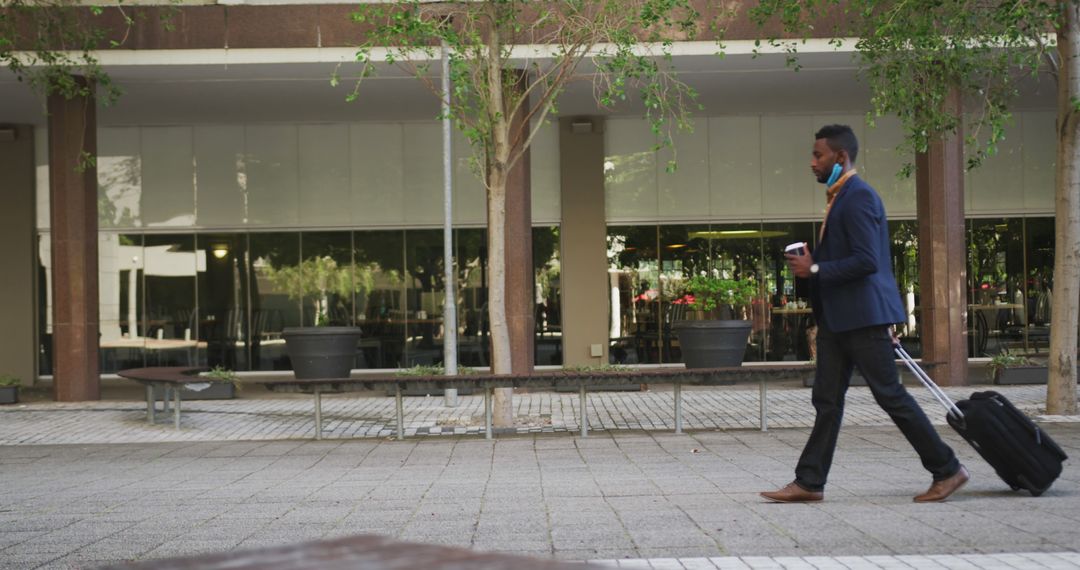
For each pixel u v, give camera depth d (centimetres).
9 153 2128
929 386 594
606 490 686
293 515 610
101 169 2156
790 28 1365
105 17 1603
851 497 614
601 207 2136
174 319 2152
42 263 2148
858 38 1592
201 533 555
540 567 122
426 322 2155
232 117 2078
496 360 1257
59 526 593
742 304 1608
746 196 2158
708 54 1609
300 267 2162
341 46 1606
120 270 2155
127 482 823
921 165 1767
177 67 1634
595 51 1562
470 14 1221
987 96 1306
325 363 1562
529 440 1091
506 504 630
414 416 1414
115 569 124
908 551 452
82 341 1711
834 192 591
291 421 1373
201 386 1273
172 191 2159
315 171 2166
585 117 2130
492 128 1250
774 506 587
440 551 134
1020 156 2156
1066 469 742
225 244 2161
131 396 1838
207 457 1012
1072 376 1234
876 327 570
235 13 1605
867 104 2050
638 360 2136
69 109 1694
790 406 1466
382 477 812
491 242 1259
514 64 1620
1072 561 417
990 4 1220
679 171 2155
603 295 2133
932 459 585
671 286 2145
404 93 1867
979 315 2158
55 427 1328
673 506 601
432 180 2161
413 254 2161
